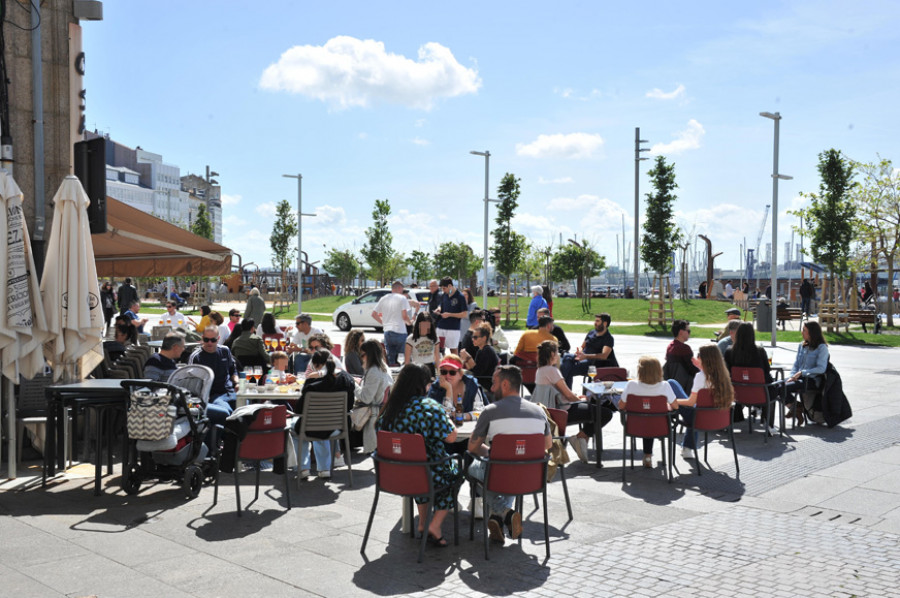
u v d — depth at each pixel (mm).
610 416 8969
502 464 5809
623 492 7707
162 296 55406
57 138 9289
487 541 5750
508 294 35281
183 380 8438
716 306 40125
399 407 6062
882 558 5734
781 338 27172
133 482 7441
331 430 8008
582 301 43219
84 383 8039
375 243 48812
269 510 6996
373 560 5680
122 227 11609
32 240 9000
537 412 6117
